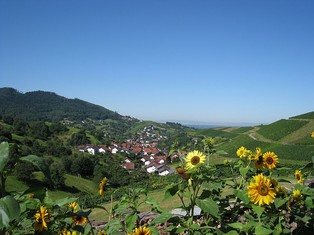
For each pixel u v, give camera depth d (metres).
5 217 1.82
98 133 141.38
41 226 2.65
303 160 60.62
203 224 3.80
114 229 3.36
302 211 3.98
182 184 3.38
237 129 136.50
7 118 103.25
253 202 3.26
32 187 2.34
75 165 74.19
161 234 4.73
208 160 4.08
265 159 4.03
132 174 71.12
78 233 3.41
